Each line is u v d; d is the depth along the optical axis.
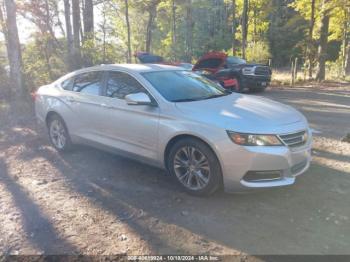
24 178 5.52
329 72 25.78
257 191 4.49
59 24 19.30
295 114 4.88
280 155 4.26
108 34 17.25
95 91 5.95
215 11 59.50
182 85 5.43
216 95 5.46
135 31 42.62
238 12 37.12
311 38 21.97
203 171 4.58
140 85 5.31
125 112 5.33
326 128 8.32
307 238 3.72
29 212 4.39
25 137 7.96
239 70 14.45
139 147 5.26
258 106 4.93
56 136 6.83
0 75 12.77
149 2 23.92
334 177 5.29
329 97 13.59
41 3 17.48
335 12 21.59
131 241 3.72
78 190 5.02
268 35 45.81
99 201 4.66
